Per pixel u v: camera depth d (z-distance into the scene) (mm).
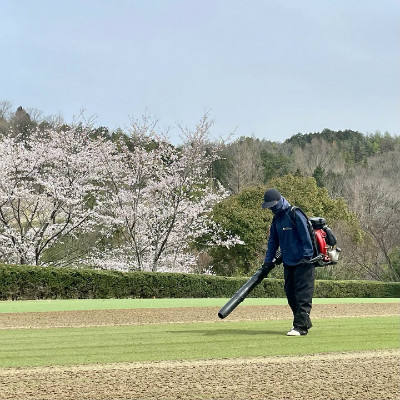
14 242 23250
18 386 5148
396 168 75438
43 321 11148
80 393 4910
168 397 4785
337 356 6680
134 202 23828
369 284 23859
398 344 7617
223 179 56375
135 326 10109
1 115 55656
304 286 8680
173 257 25469
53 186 23297
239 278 21266
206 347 7309
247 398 4762
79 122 25047
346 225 35188
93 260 24766
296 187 37219
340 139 98938
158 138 24766
